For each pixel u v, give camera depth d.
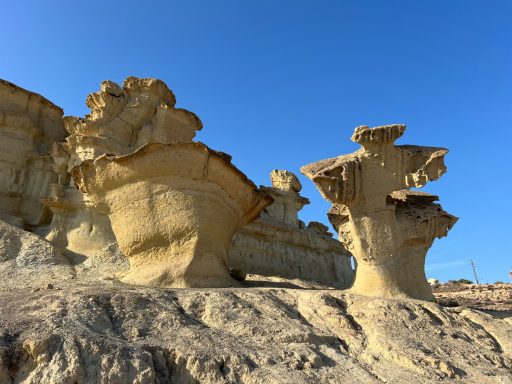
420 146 12.40
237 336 7.89
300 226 29.47
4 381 5.66
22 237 15.10
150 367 6.25
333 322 9.17
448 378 7.12
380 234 12.04
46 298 8.59
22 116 20.92
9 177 19.95
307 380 6.45
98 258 15.34
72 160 18.98
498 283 25.33
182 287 11.94
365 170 12.30
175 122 19.92
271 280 16.22
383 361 7.69
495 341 9.50
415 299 11.32
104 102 19.45
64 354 6.07
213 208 13.37
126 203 13.09
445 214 12.90
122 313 8.12
